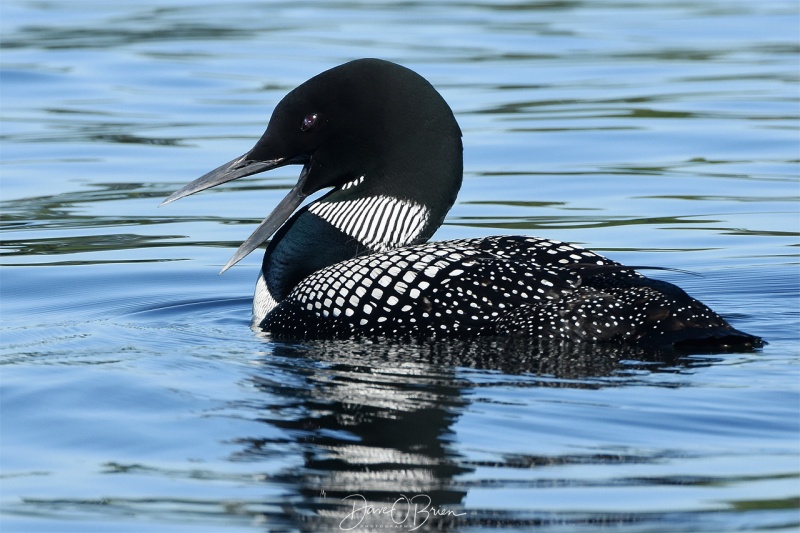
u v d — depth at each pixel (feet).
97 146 62.95
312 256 36.83
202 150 61.57
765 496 23.45
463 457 25.36
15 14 99.91
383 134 36.70
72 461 25.93
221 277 44.19
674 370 29.58
